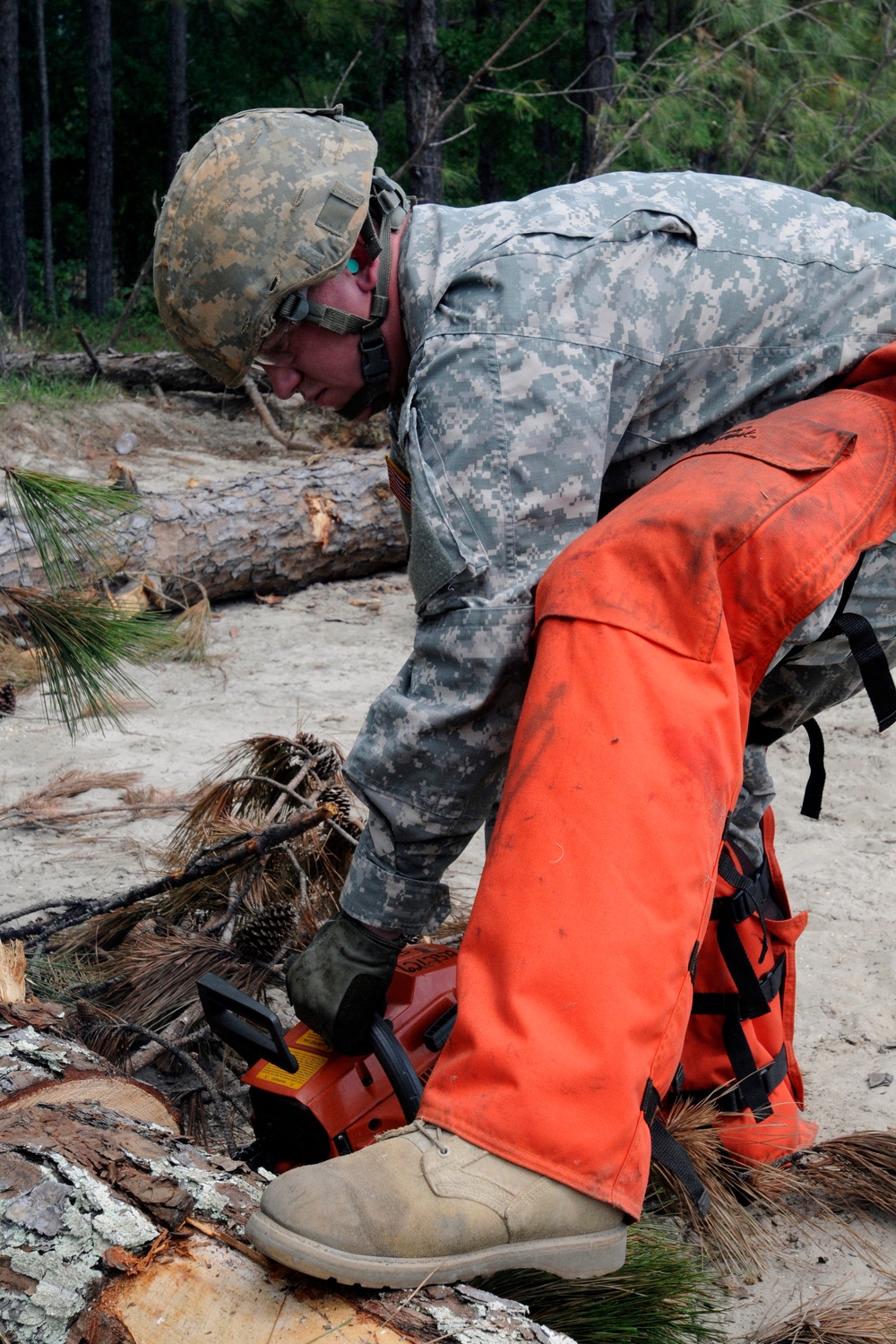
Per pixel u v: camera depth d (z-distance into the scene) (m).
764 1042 2.09
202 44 22.28
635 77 10.60
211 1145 2.12
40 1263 1.26
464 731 1.55
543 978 1.31
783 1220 2.03
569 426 1.52
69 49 23.34
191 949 2.46
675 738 1.39
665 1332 1.58
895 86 11.41
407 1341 1.21
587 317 1.57
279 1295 1.26
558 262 1.57
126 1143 1.45
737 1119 2.03
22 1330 1.22
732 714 1.45
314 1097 1.70
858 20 11.60
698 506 1.48
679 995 1.36
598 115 11.12
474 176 17.36
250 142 1.69
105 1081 1.71
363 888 1.66
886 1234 2.01
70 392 9.51
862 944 2.97
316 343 1.75
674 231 1.67
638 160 10.91
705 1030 2.05
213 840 2.73
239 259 1.66
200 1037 2.29
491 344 1.52
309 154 1.68
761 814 2.07
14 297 16.23
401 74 20.20
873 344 1.75
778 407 1.74
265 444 9.52
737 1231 1.92
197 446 9.30
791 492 1.52
